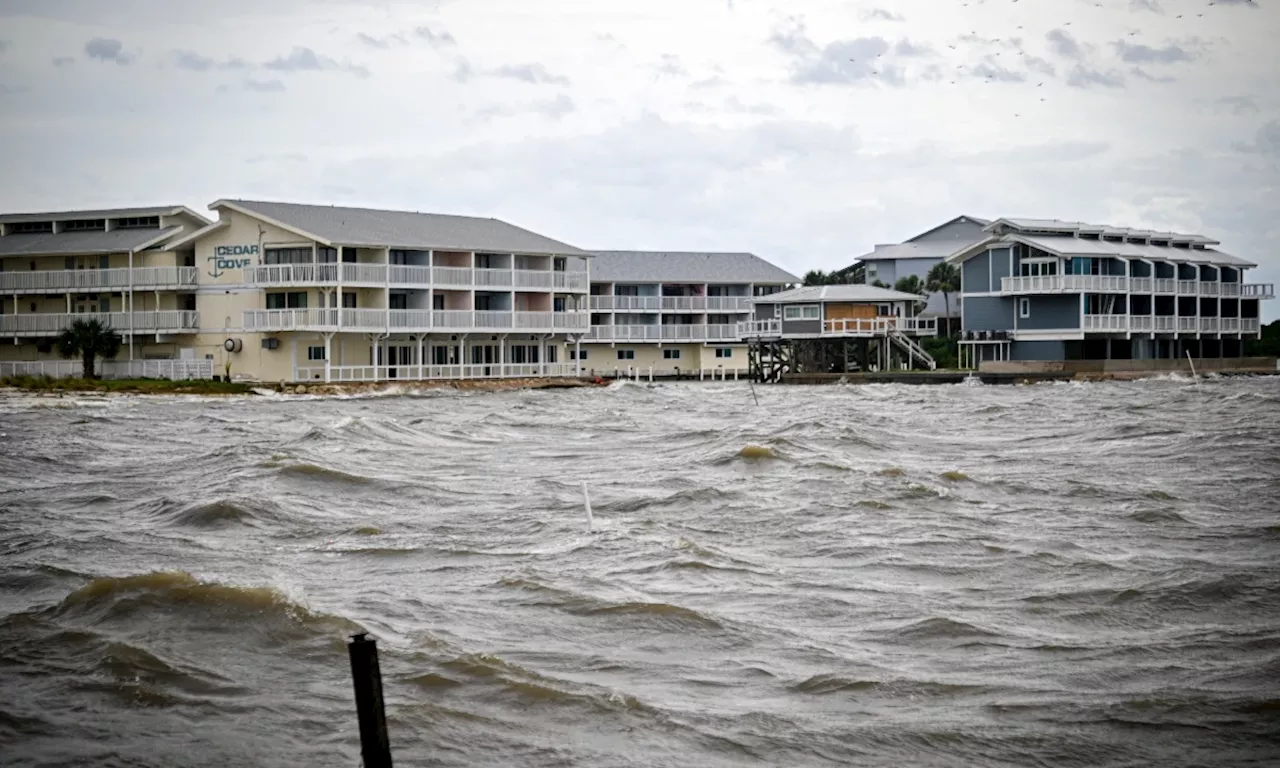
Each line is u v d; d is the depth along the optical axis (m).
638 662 17.11
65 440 42.12
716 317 115.31
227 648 17.27
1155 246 106.44
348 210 87.62
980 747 14.52
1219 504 28.64
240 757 13.98
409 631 18.09
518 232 95.88
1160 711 15.42
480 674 16.22
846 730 14.91
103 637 17.41
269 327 78.00
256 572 21.62
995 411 58.78
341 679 16.27
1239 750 14.44
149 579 19.28
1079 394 72.19
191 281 82.31
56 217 88.31
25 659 16.67
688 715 15.25
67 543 23.83
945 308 123.19
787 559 23.20
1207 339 106.81
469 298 86.19
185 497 28.70
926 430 48.38
